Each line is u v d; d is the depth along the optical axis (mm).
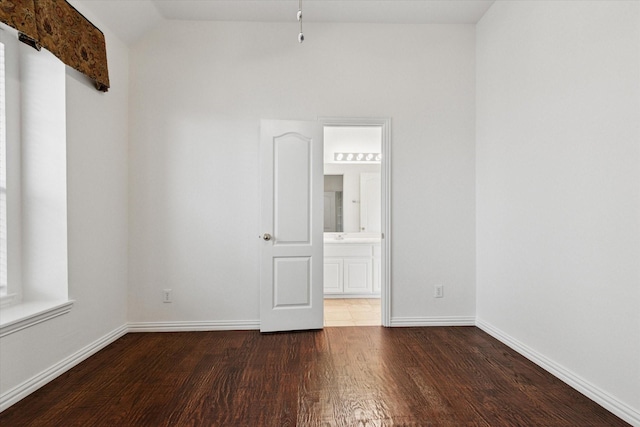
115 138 3062
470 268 3484
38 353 2172
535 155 2586
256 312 3391
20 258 2371
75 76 2525
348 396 2082
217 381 2270
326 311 4102
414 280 3463
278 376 2344
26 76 2389
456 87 3475
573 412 1923
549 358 2436
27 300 2389
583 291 2135
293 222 3314
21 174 2379
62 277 2424
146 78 3291
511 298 2891
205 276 3340
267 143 3268
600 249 2008
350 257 4820
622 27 1861
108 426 1786
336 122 3410
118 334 3105
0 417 1856
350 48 3434
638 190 1779
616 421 1838
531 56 2625
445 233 3471
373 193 5270
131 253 3283
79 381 2266
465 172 3477
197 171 3334
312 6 3146
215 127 3346
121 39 3148
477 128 3459
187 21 3330
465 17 3369
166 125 3307
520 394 2115
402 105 3453
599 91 2010
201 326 3334
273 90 3389
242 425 1795
